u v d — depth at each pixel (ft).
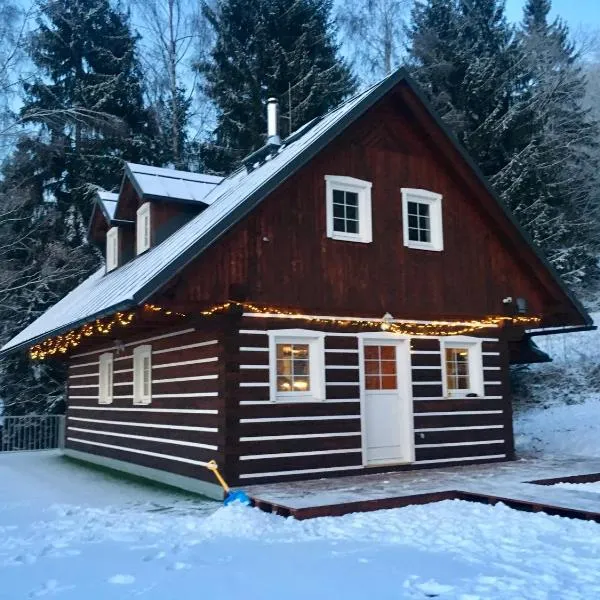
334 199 42.93
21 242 92.43
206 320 38.40
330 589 19.62
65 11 100.89
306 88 91.97
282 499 31.83
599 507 28.55
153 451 45.70
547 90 93.61
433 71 93.76
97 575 21.72
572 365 79.15
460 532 26.25
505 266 49.08
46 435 71.87
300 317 40.06
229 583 20.40
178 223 47.37
